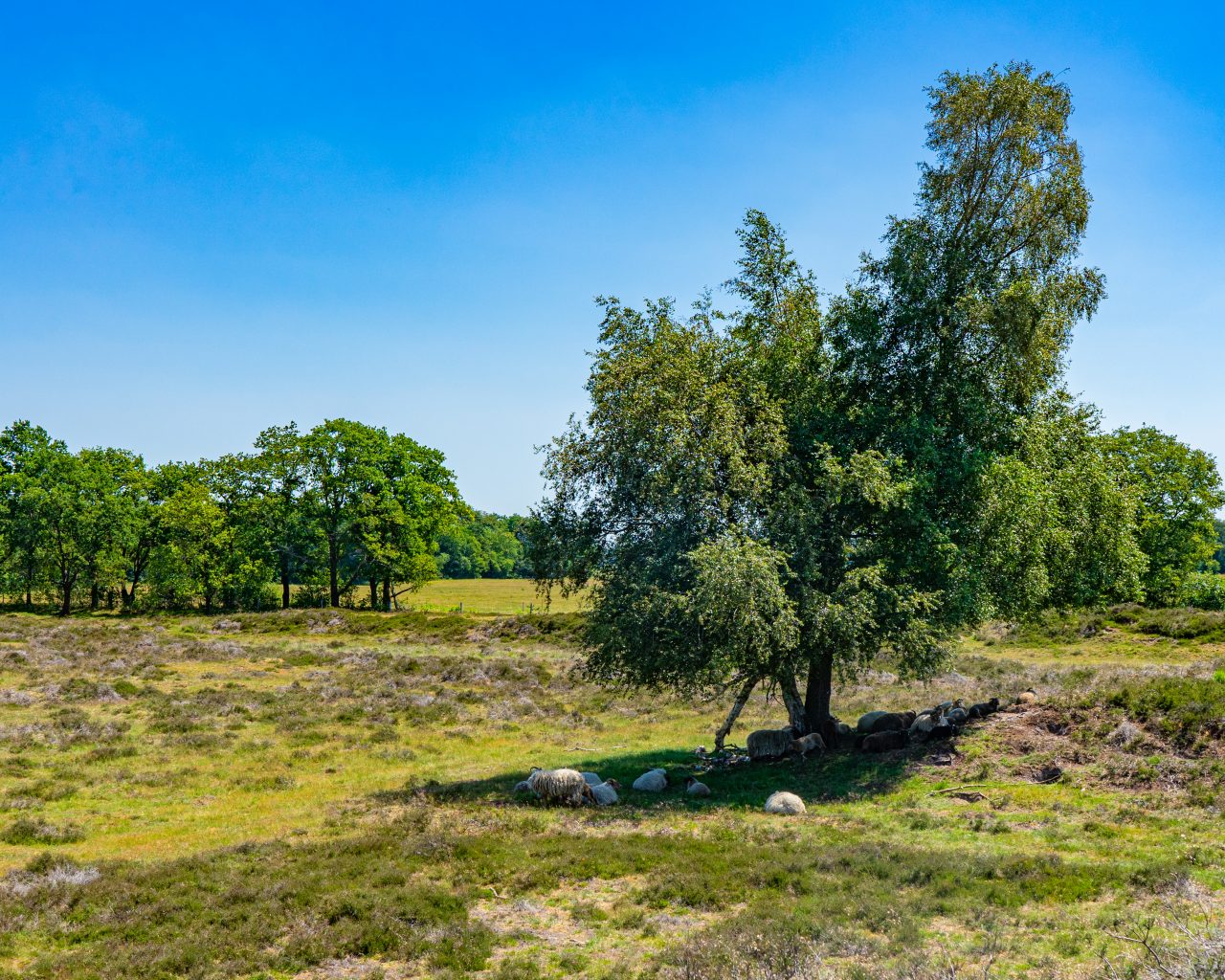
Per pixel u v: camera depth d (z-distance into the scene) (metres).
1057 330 24.73
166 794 22.17
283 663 49.06
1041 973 9.46
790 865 14.09
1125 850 14.61
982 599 22.62
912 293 24.19
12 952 11.49
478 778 24.30
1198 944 8.86
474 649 55.47
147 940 11.72
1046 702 23.86
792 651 21.84
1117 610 47.06
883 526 22.72
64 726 29.84
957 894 12.46
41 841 17.97
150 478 82.44
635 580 22.30
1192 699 20.44
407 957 11.25
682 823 18.38
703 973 9.77
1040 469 23.69
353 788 23.14
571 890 13.87
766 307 26.33
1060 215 24.92
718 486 22.77
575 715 35.09
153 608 80.06
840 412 25.33
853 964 9.85
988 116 24.44
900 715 25.42
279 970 10.91
